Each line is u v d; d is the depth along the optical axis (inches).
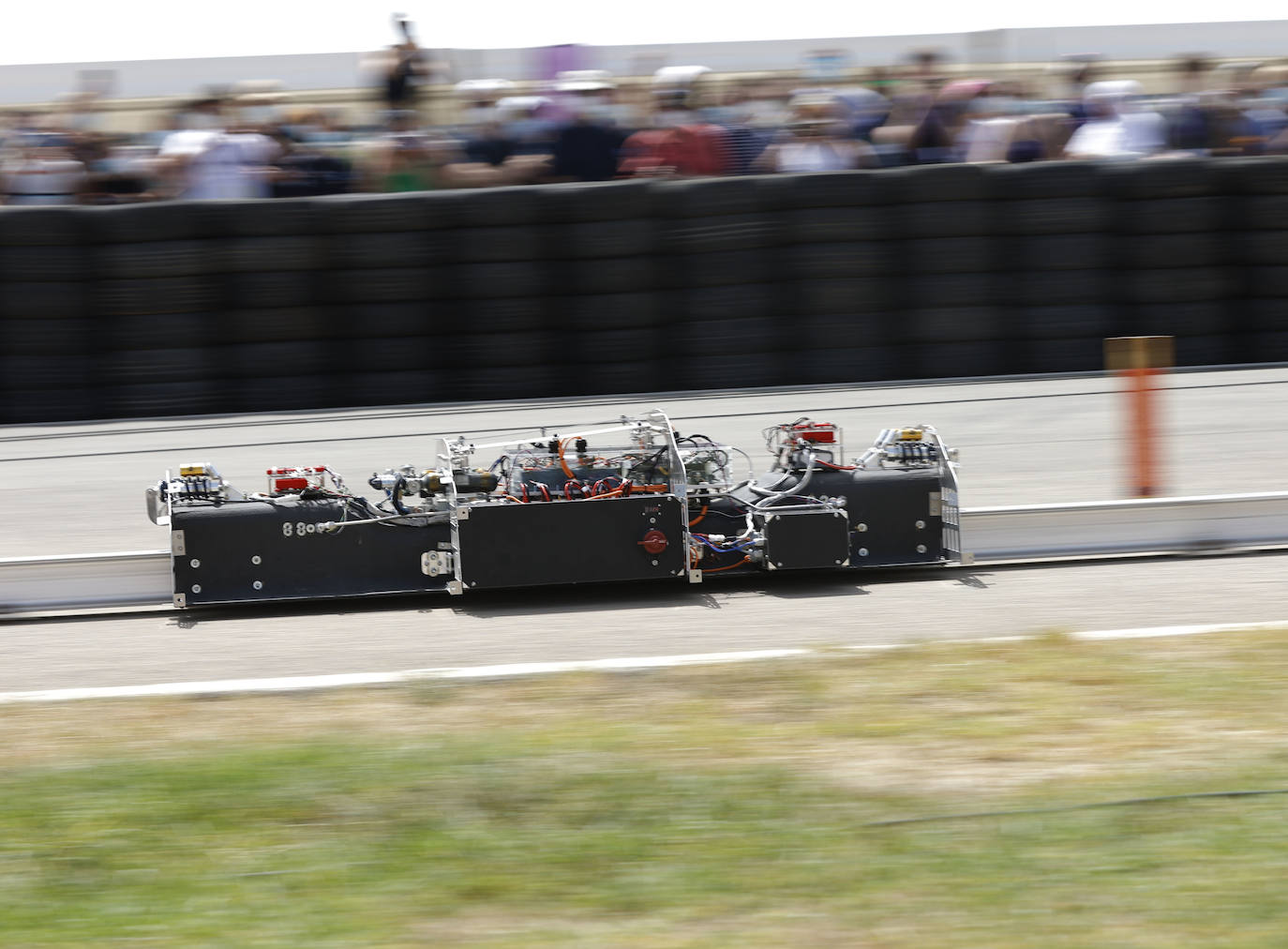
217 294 1705.2
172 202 1711.4
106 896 573.0
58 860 603.2
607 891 564.4
